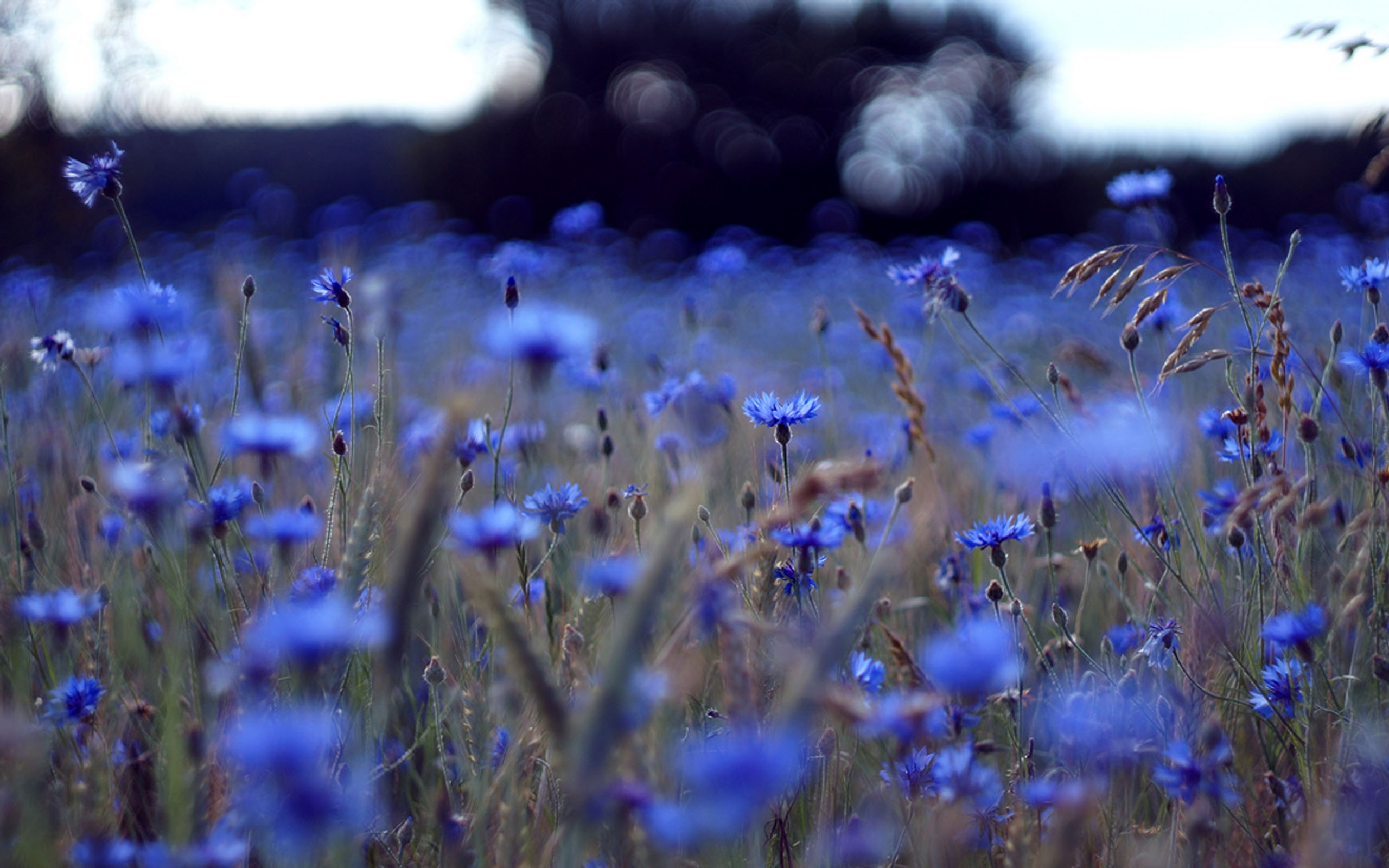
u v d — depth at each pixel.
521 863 1.76
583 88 14.15
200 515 1.89
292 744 1.67
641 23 14.13
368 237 8.43
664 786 1.73
